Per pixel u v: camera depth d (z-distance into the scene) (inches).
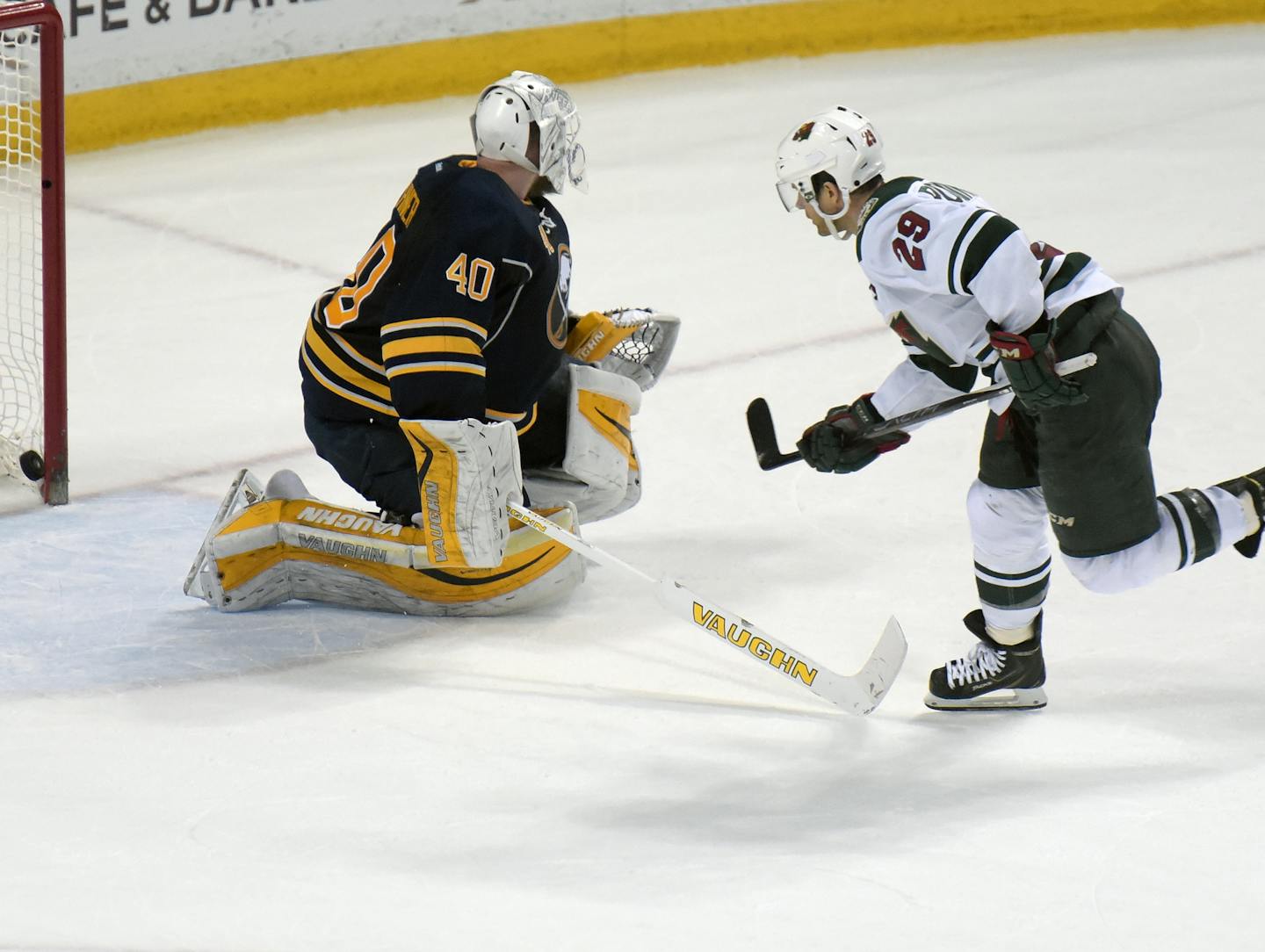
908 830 413.7
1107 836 407.5
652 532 652.1
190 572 581.6
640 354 647.8
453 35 1392.7
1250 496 468.8
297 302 992.2
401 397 516.7
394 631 560.7
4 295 1000.9
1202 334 854.5
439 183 524.4
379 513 587.2
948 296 441.1
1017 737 472.1
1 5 670.5
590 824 421.1
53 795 440.5
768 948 352.8
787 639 546.9
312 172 1251.2
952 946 354.3
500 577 560.4
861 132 458.0
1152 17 1480.1
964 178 1149.1
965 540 633.6
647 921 365.4
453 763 459.5
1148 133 1234.0
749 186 1173.1
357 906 374.3
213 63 1328.7
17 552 637.9
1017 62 1429.6
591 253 1047.6
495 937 358.0
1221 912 368.8
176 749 469.4
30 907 374.3
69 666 530.9
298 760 462.0
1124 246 1002.1
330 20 1357.0
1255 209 1058.7
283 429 792.9
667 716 492.1
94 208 1179.9
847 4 1462.8
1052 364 433.4
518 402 563.2
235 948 353.4
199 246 1099.9
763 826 418.0
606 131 1310.3
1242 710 484.4
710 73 1443.2
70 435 788.6
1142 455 456.4
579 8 1414.9
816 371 843.4
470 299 514.3
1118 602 567.5
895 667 491.2
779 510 671.1
